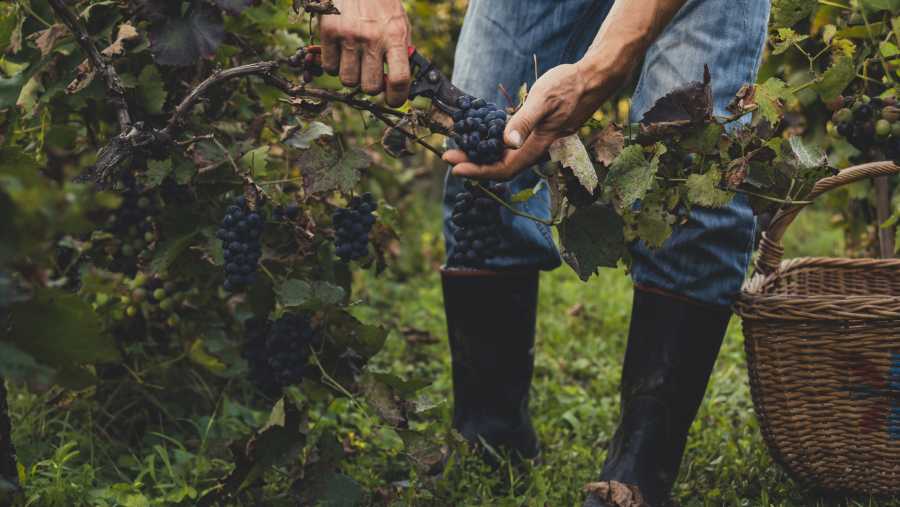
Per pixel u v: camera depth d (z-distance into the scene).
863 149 1.76
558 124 1.43
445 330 3.31
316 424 2.14
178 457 2.03
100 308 2.09
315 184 1.55
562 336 3.18
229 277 1.58
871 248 2.84
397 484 1.90
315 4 1.40
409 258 4.21
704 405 2.47
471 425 2.06
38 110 1.81
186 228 1.79
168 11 1.59
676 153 1.54
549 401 2.57
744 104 1.52
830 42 1.86
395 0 1.46
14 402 2.19
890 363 1.77
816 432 1.86
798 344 1.81
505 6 1.89
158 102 1.76
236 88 1.97
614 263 1.54
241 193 1.82
